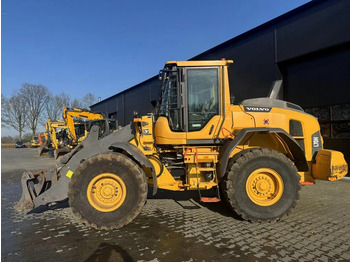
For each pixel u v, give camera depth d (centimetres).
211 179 392
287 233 316
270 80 856
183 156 395
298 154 393
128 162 337
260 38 884
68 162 375
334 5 672
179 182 405
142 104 1800
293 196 358
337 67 702
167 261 253
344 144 710
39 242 302
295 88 814
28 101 4053
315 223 349
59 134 1908
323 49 705
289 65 829
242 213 351
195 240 300
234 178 354
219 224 350
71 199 333
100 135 421
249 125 394
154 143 402
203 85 395
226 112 390
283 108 418
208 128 389
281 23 812
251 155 357
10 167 1092
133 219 353
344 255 261
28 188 369
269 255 262
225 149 382
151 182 397
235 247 281
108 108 2425
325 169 402
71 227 350
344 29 653
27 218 390
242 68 957
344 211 400
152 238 307
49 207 449
